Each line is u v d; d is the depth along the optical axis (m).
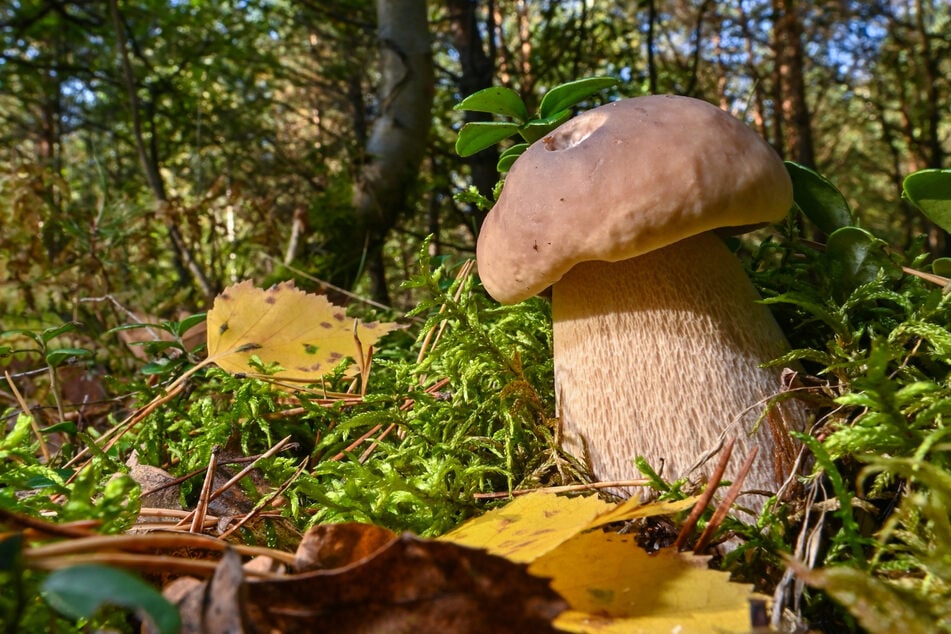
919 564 0.13
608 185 0.15
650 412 0.16
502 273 0.16
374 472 0.18
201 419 0.21
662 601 0.12
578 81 0.20
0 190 0.34
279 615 0.10
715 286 0.17
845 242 0.19
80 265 0.35
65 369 0.30
